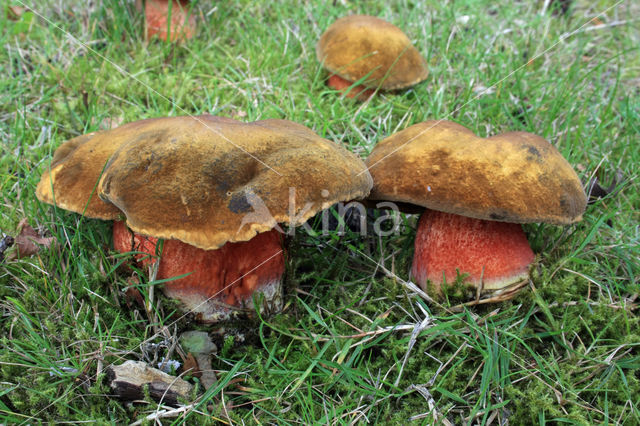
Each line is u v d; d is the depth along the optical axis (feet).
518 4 2.40
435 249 1.15
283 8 2.14
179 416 1.02
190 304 1.08
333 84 1.81
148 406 1.03
